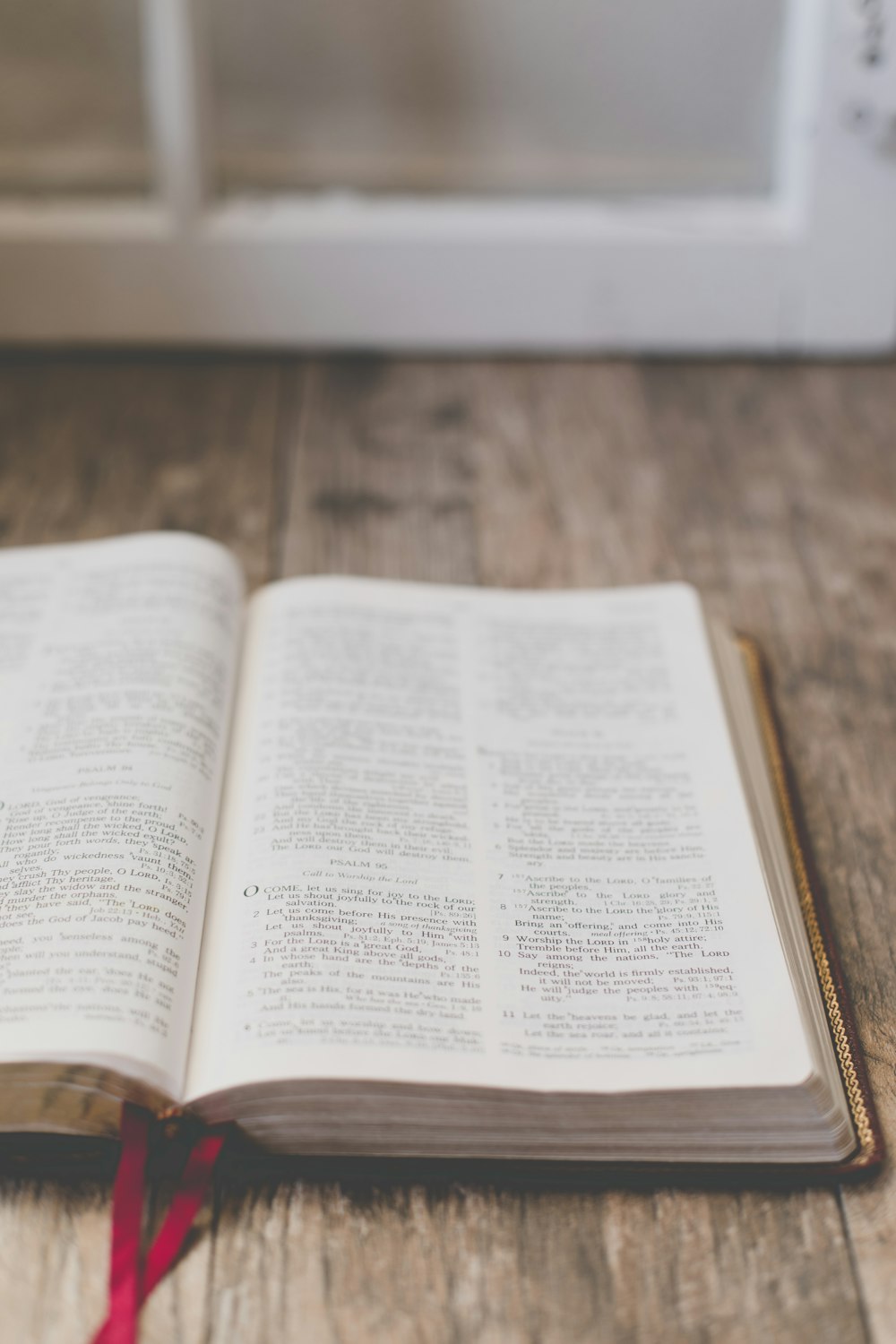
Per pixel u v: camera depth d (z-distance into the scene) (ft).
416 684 1.83
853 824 1.85
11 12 2.49
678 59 2.54
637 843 1.69
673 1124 1.49
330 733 1.76
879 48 2.42
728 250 2.60
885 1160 1.53
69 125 2.59
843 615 2.15
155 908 1.57
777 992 1.55
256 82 2.57
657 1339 1.44
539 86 2.57
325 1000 1.52
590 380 2.65
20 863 1.60
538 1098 1.47
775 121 2.58
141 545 1.95
